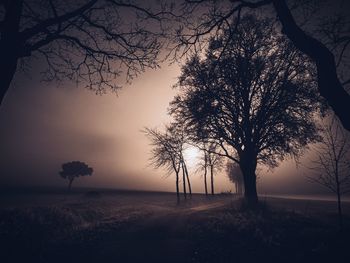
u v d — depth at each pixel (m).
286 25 5.86
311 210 21.97
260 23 17.02
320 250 8.09
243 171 21.22
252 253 8.60
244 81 19.16
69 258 8.58
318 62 5.61
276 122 19.89
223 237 10.84
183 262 7.91
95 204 32.69
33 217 13.61
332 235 9.57
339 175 9.77
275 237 10.58
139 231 13.34
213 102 20.20
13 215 13.20
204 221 14.83
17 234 10.77
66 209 20.48
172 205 38.69
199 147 23.88
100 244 10.55
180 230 12.92
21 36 6.27
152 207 33.12
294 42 5.87
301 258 7.68
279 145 20.14
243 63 18.55
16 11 6.09
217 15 7.27
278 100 19.42
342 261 7.01
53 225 14.52
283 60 19.23
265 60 19.56
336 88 5.41
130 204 38.91
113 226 15.27
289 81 19.09
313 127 19.38
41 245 10.02
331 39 7.04
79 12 7.08
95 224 16.09
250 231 11.61
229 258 8.16
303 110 19.67
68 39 7.57
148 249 9.53
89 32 8.32
